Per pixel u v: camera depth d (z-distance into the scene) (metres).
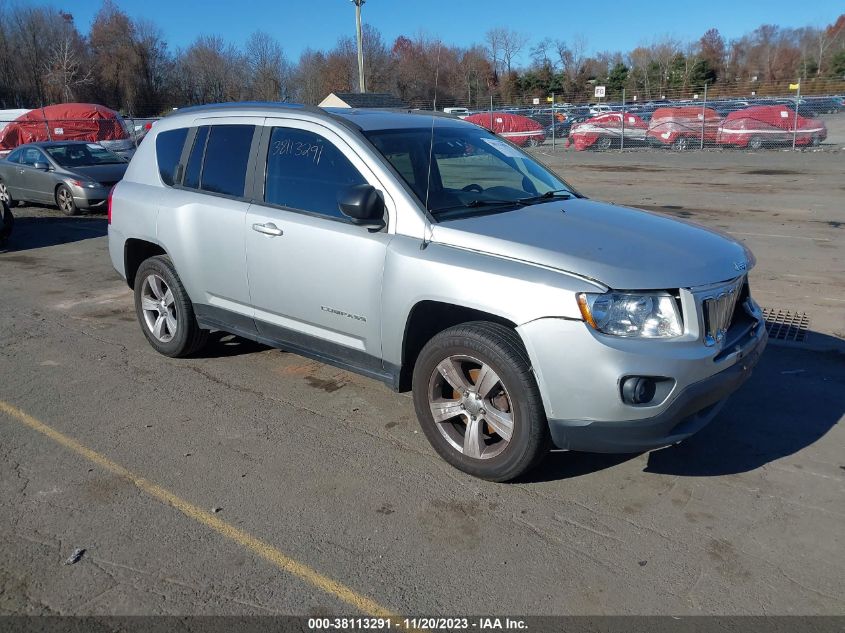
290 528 3.41
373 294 4.00
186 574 3.08
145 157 5.62
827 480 3.81
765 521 3.46
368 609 2.88
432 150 4.39
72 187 13.41
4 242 10.55
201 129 5.17
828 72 68.69
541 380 3.40
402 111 5.00
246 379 5.25
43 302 7.50
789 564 3.14
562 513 3.53
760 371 5.28
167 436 4.36
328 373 5.36
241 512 3.54
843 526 3.41
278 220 4.45
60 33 59.66
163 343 5.61
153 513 3.54
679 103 31.81
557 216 4.05
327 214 4.27
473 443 3.78
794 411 4.62
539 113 32.59
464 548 3.26
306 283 4.34
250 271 4.68
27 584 3.01
